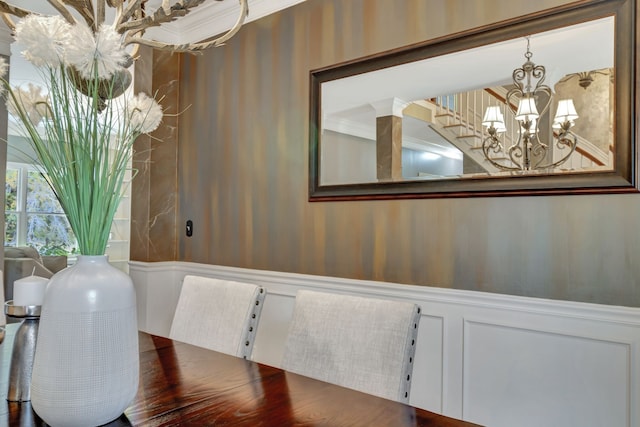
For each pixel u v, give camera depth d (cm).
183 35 344
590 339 176
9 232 548
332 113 256
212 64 325
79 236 95
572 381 180
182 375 128
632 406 167
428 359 217
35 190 568
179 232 345
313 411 104
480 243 205
